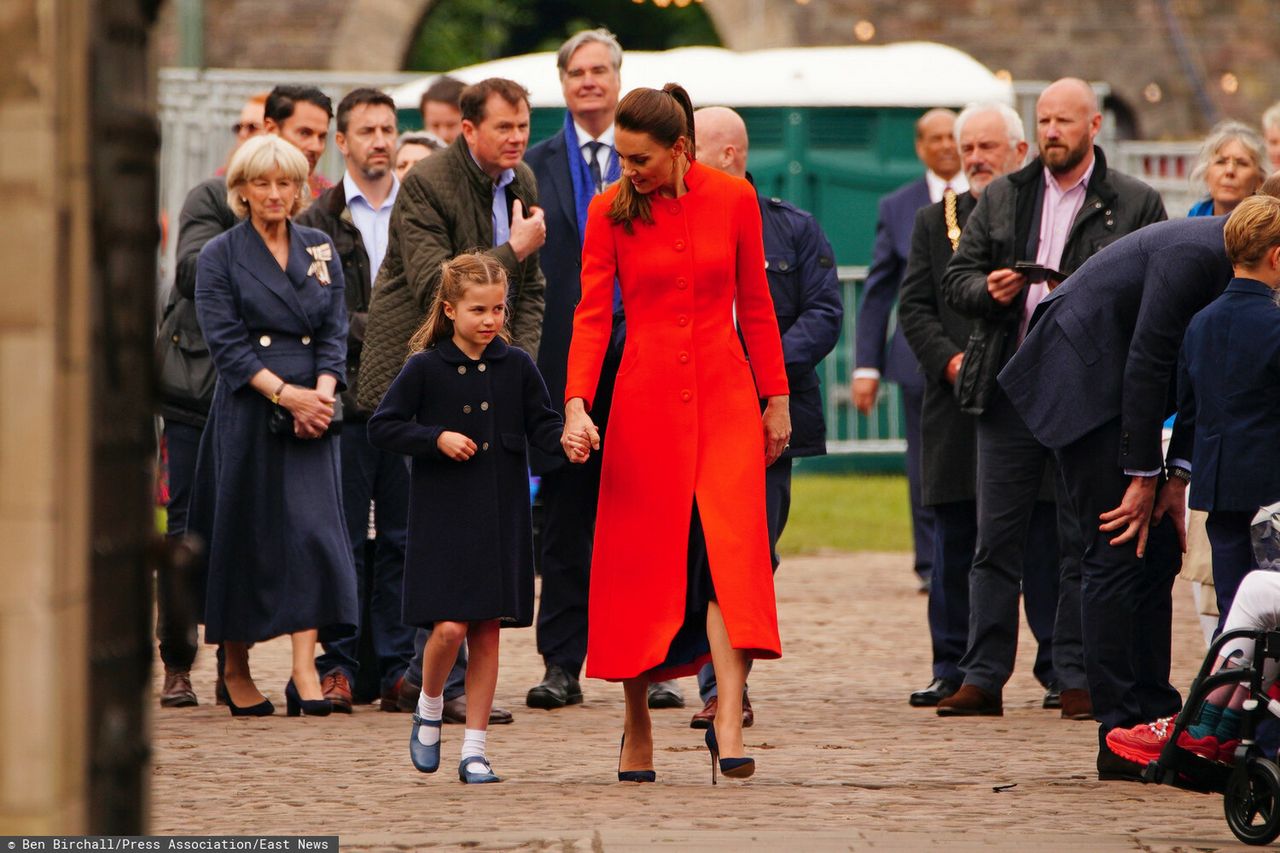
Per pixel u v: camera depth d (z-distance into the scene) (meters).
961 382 26.52
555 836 16.95
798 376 26.62
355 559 28.12
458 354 21.48
